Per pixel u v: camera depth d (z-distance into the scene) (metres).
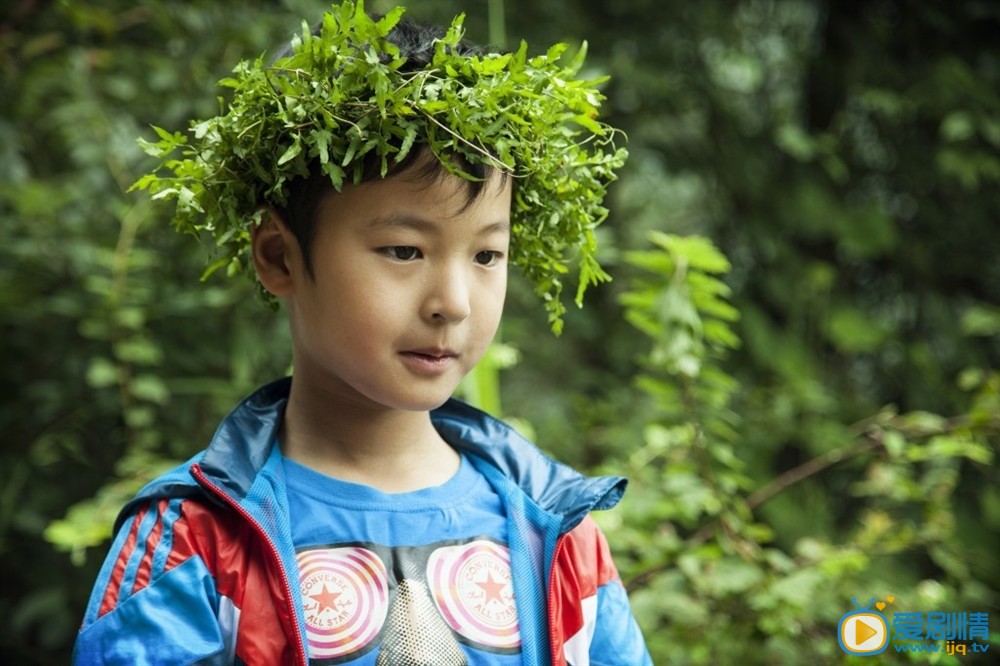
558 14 2.70
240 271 1.12
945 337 2.84
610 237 1.98
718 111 2.83
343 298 0.90
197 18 2.23
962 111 2.70
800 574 1.66
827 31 2.92
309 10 2.31
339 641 0.90
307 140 0.89
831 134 2.91
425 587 0.94
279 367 2.23
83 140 2.19
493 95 0.91
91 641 0.90
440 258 0.90
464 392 1.67
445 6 2.57
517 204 1.03
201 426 2.20
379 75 0.87
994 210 2.86
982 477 2.58
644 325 1.72
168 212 2.09
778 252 2.79
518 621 0.96
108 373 1.96
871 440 1.90
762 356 2.64
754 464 2.52
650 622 1.68
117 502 1.75
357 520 0.95
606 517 1.71
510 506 1.01
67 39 2.28
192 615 0.90
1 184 2.10
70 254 2.10
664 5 2.79
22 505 2.18
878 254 2.75
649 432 1.79
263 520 0.92
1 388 2.21
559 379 2.87
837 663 1.70
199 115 2.17
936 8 2.82
